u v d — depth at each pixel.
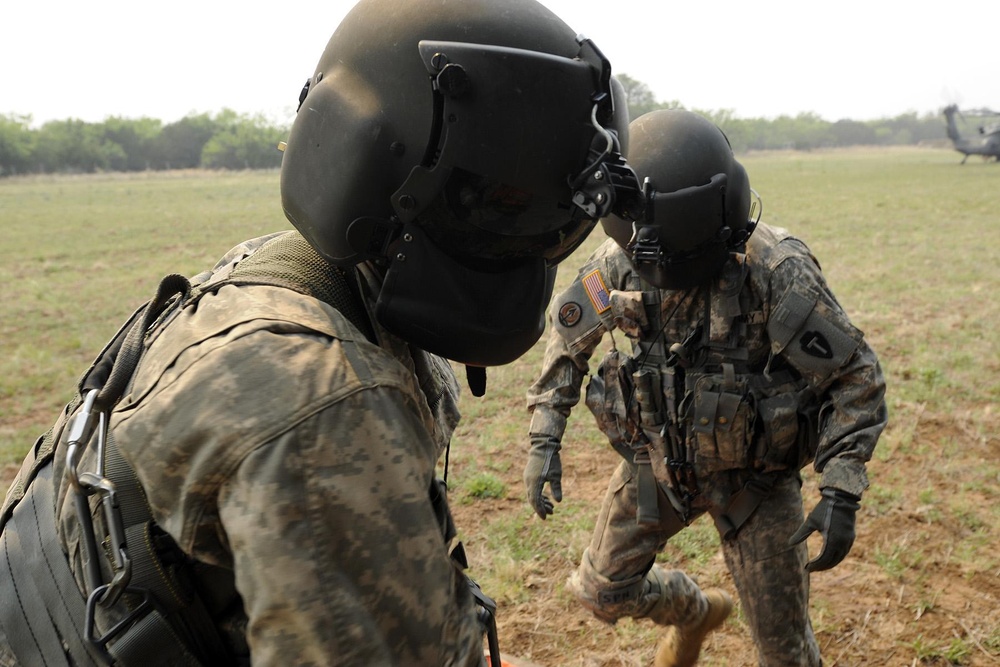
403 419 1.01
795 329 2.10
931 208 18.64
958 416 5.18
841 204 20.27
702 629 2.70
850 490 2.07
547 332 7.58
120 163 77.50
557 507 4.15
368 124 1.09
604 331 2.45
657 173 2.07
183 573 1.04
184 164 80.19
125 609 1.05
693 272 2.15
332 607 0.89
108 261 14.02
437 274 1.11
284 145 1.23
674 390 2.29
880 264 10.98
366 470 0.94
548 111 1.06
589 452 4.87
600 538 2.56
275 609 0.88
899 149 88.50
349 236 1.10
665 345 2.32
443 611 0.97
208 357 0.96
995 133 40.91
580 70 1.08
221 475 0.91
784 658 2.33
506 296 1.15
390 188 1.10
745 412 2.19
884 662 2.99
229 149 73.62
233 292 1.06
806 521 2.13
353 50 1.13
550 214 1.12
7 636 1.14
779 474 2.30
